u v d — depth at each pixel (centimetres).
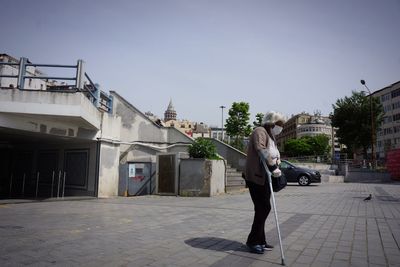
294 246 471
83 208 910
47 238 511
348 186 1980
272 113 472
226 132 3788
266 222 673
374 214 785
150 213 808
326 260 400
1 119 980
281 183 449
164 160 1407
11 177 1727
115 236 530
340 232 569
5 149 1777
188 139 1777
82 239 506
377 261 397
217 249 452
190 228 606
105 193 1309
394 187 1870
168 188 1384
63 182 1308
